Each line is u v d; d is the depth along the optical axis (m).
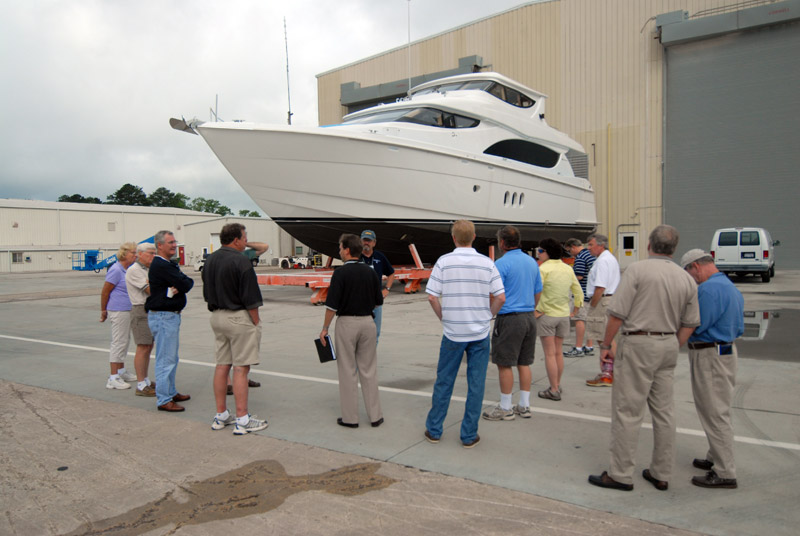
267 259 36.38
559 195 17.14
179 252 39.09
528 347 4.26
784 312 9.65
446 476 3.22
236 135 12.01
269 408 4.65
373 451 3.64
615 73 21.98
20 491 3.09
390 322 9.55
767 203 19.56
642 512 2.76
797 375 5.35
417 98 14.73
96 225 46.88
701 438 3.76
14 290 18.77
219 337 4.09
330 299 4.02
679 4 20.70
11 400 4.96
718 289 2.98
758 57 19.41
